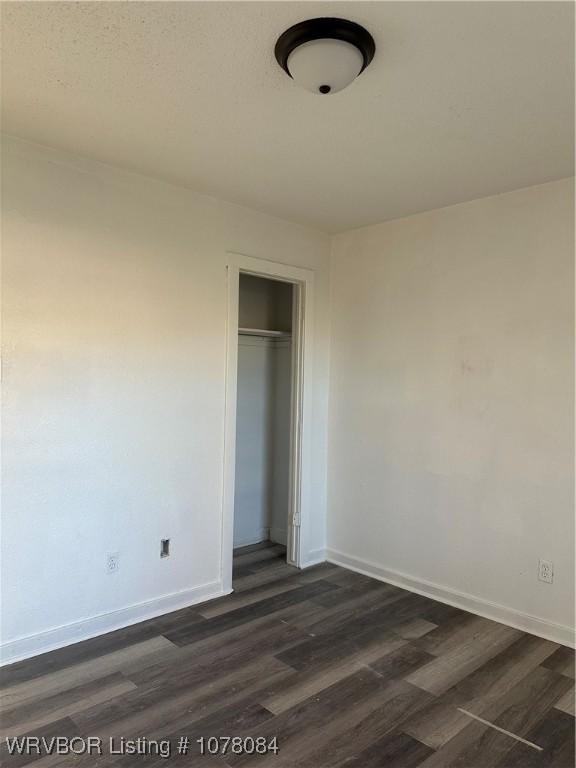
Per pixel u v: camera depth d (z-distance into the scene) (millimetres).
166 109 2229
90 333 2771
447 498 3344
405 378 3574
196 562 3281
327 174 2885
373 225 3779
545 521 2922
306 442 3920
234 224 3391
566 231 2855
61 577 2701
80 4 1586
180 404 3158
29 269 2561
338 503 4012
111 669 2514
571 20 1622
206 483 3307
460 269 3293
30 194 2555
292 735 2082
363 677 2494
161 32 1714
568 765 1950
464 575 3258
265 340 4598
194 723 2137
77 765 1893
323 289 3996
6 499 2510
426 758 1974
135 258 2938
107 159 2748
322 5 1573
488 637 2900
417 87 2010
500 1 1542
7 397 2504
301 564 3932
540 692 2400
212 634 2883
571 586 2828
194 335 3213
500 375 3104
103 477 2840
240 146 2570
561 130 2344
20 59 1879
